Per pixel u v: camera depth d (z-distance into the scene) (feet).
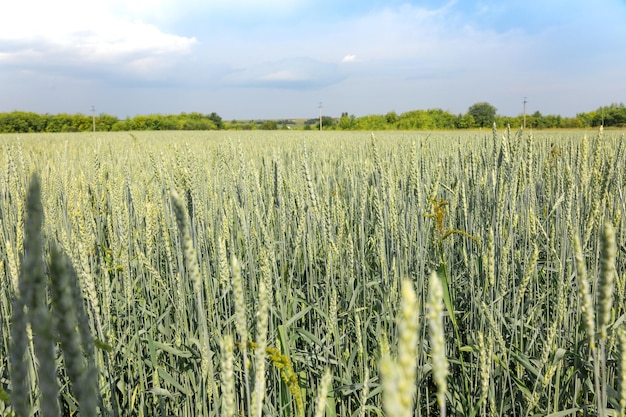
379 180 12.96
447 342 11.95
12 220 14.26
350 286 12.45
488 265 10.09
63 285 2.38
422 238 11.90
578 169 13.50
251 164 15.87
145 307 12.14
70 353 2.40
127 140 81.92
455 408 10.19
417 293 10.92
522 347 10.87
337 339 10.17
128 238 13.66
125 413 9.81
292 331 11.87
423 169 17.95
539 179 18.43
